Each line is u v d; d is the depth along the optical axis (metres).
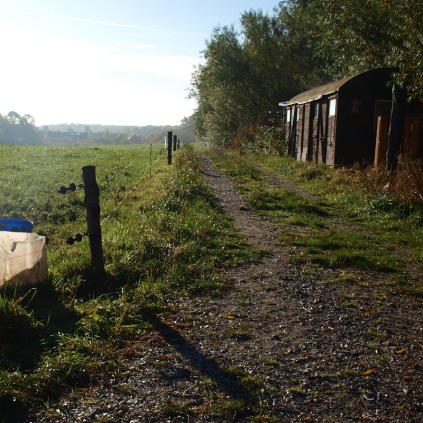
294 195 12.94
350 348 4.56
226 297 5.80
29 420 3.22
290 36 37.06
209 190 13.23
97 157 24.81
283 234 9.10
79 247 7.45
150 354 4.24
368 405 3.60
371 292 6.23
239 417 3.37
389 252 8.20
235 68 37.44
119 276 6.05
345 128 17.64
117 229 8.26
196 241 7.91
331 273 6.97
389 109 17.64
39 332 4.27
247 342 4.59
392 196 11.27
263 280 6.52
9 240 5.77
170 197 10.95
